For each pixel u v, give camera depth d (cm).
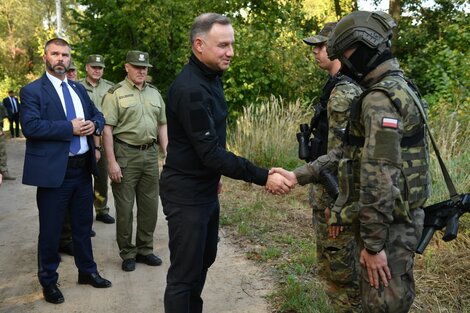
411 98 204
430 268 369
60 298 365
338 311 289
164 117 457
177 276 278
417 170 209
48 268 362
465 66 805
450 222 211
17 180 895
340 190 224
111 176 421
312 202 286
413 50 1559
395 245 209
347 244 273
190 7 1098
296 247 452
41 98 358
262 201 609
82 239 386
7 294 383
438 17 1598
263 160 787
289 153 794
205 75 266
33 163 351
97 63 600
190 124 256
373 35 209
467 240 405
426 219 223
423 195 213
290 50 1023
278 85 1016
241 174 262
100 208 586
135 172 426
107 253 477
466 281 350
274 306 347
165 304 279
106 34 1109
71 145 364
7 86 3228
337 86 261
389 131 196
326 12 1978
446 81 809
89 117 390
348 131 223
